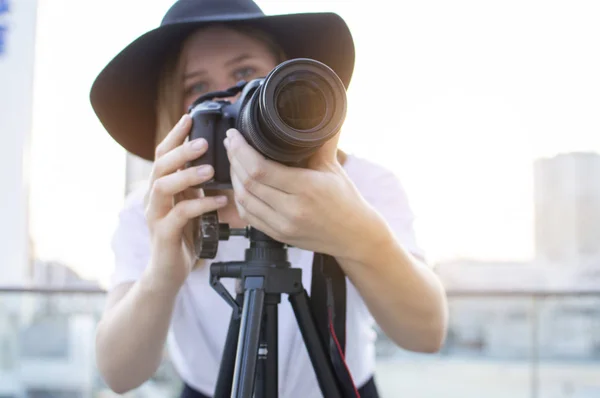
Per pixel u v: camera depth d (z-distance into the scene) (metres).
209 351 1.08
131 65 1.06
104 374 1.00
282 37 1.05
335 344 0.82
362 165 1.05
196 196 0.89
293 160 0.68
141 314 0.89
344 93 0.64
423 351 1.00
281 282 0.76
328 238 0.74
